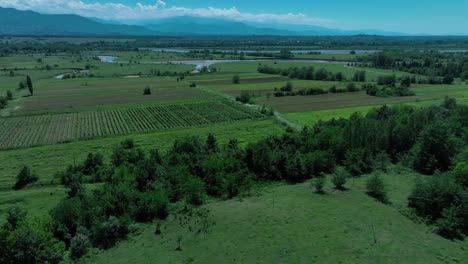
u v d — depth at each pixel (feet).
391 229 134.10
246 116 340.80
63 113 355.36
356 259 115.65
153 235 136.67
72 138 273.95
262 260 116.67
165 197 155.84
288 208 153.58
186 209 156.66
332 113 349.00
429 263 113.19
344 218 142.72
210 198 172.04
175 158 196.03
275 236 130.52
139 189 169.48
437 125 201.57
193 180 171.94
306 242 126.00
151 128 304.50
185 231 138.51
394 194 167.22
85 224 135.85
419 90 474.08
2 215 153.48
